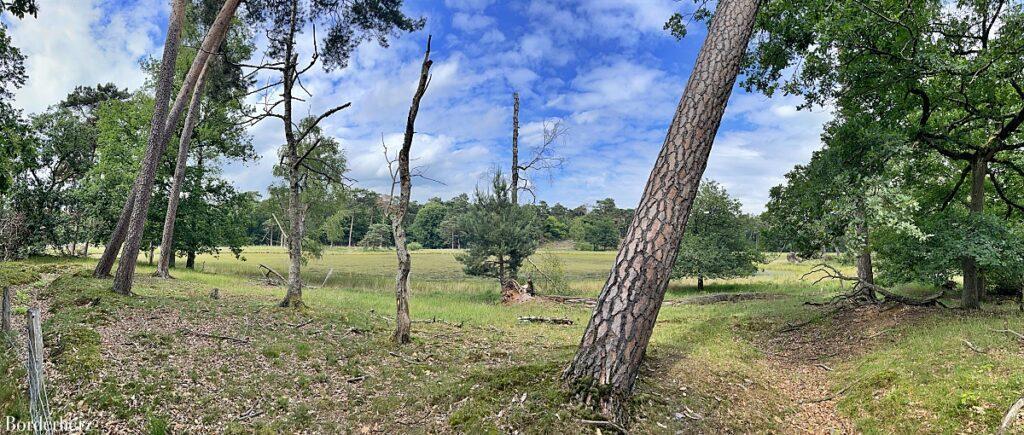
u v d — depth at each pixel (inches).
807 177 410.3
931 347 277.4
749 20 214.7
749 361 317.4
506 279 845.8
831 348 345.7
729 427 189.6
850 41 370.6
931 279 392.5
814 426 208.1
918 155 421.7
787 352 356.2
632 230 199.5
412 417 193.6
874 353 297.1
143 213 447.5
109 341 265.6
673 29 399.2
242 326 340.8
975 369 226.7
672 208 196.4
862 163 380.2
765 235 458.3
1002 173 487.2
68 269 742.5
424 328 414.9
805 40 385.4
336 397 223.9
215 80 584.1
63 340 255.0
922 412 196.2
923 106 394.6
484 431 168.1
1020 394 187.9
